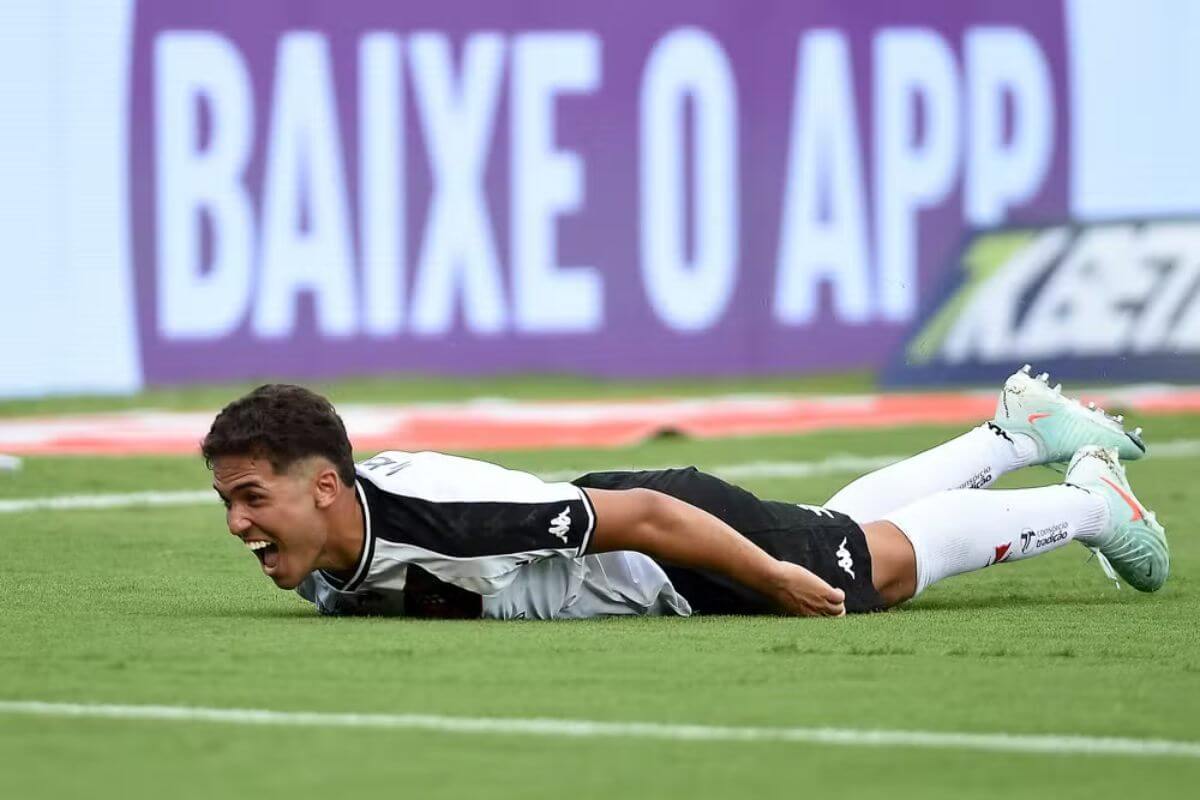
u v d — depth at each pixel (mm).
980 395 46969
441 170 47812
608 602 15133
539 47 48312
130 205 46344
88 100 46000
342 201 47281
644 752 10148
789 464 31672
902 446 34750
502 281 48281
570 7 48438
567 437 36719
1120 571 16859
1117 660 13242
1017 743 10414
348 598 14945
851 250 49625
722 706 11398
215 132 46719
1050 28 50156
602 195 48781
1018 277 48688
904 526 15820
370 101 47406
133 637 13938
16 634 14164
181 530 22891
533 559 14430
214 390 46688
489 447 34781
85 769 9758
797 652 13359
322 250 47281
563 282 48594
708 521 14617
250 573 18812
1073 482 16688
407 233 47688
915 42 49719
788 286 49594
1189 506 25875
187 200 46625
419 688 11906
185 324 46719
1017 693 11891
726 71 49219
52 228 45781
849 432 37656
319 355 47281
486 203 48125
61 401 45125
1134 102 50500
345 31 47281
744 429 38344
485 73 48031
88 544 21328
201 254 46719
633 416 41469
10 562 19641
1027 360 48312
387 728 10719
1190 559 20469
